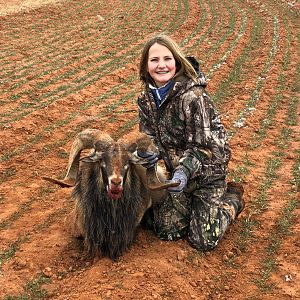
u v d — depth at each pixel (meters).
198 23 7.84
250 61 5.59
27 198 2.51
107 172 1.72
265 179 2.72
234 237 2.13
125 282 1.76
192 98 1.91
